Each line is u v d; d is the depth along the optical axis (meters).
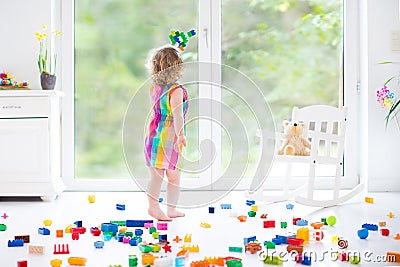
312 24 4.59
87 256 2.38
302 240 2.53
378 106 4.45
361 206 3.69
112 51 4.55
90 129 4.57
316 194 4.25
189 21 4.55
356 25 4.59
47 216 3.38
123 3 4.54
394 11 4.45
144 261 2.23
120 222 3.05
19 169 4.06
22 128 4.06
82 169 4.57
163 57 3.18
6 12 4.40
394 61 4.45
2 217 3.35
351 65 4.59
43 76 4.16
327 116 3.73
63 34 4.51
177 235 2.79
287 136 3.73
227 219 3.23
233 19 4.57
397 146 4.46
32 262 2.29
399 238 2.67
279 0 4.57
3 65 4.40
